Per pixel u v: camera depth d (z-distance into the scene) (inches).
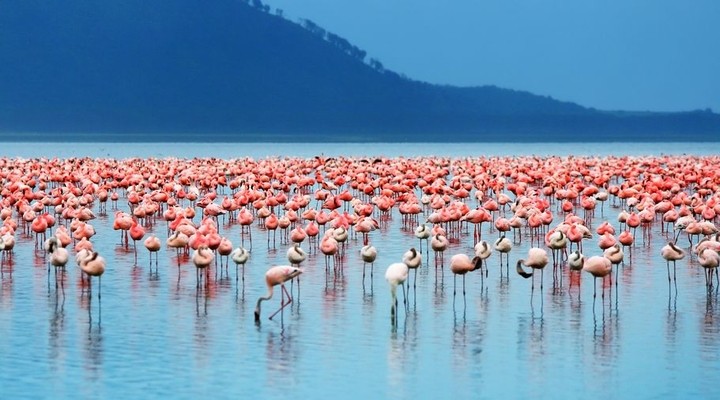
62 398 2623.0
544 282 3941.9
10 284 3909.9
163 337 3161.9
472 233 5339.6
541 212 5191.9
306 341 3120.1
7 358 2947.8
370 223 4712.1
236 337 3161.9
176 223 4808.1
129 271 4170.8
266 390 2684.5
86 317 3400.6
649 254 4635.8
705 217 5211.6
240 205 5841.5
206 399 2618.1
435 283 3934.5
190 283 3937.0
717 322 3341.5
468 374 2812.5
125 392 2667.3
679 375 2802.7
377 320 3363.7
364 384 2728.8
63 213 5369.1
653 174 7839.6
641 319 3376.0
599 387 2711.6
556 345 3075.8
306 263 4375.0
